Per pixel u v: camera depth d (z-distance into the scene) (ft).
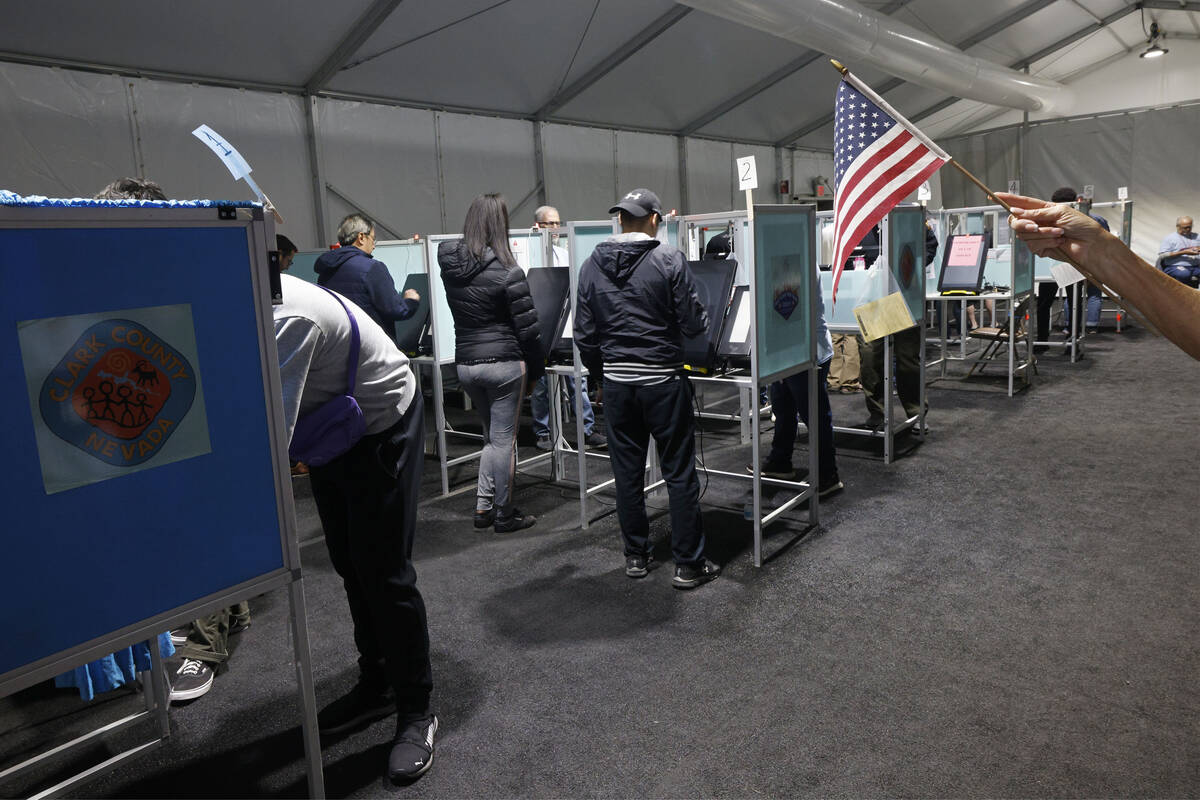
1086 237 3.23
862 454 15.46
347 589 7.12
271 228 4.72
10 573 3.84
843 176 7.59
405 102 23.44
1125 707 6.90
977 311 29.07
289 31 18.21
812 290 11.22
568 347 13.48
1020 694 7.18
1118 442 15.28
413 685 6.61
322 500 6.72
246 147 19.89
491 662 8.25
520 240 17.04
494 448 12.08
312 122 21.01
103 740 7.23
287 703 7.74
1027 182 43.73
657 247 9.28
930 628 8.48
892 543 10.92
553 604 9.57
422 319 15.15
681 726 6.97
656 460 13.67
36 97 16.14
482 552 11.39
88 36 16.06
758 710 7.14
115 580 4.23
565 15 21.52
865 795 5.97
